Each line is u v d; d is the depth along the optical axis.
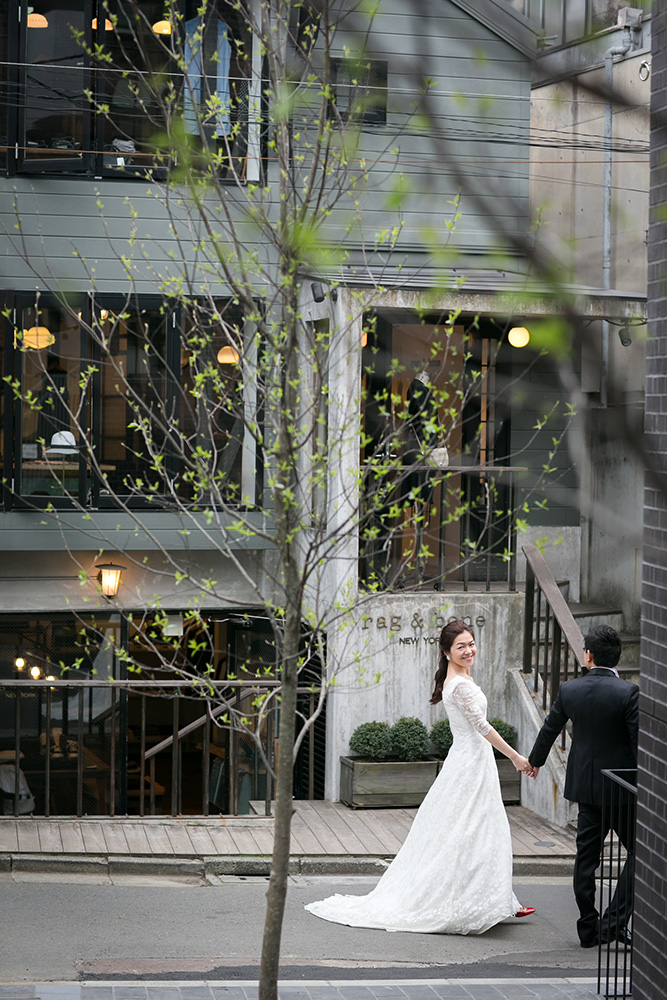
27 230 11.09
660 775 4.89
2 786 11.14
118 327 11.16
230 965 6.21
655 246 4.67
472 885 6.89
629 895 6.64
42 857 7.72
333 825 9.09
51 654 11.29
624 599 12.02
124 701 11.41
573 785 6.72
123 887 7.52
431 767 9.90
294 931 6.83
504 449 11.94
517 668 10.51
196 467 5.43
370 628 10.16
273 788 10.84
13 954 6.21
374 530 5.21
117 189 11.20
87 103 11.09
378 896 7.12
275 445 4.92
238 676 11.74
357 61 4.52
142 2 11.02
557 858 8.44
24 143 11.08
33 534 11.03
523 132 11.28
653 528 4.78
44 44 11.08
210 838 8.28
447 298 9.78
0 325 11.00
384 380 11.27
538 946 6.74
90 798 11.34
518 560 12.34
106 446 11.18
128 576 11.38
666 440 4.63
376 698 10.20
